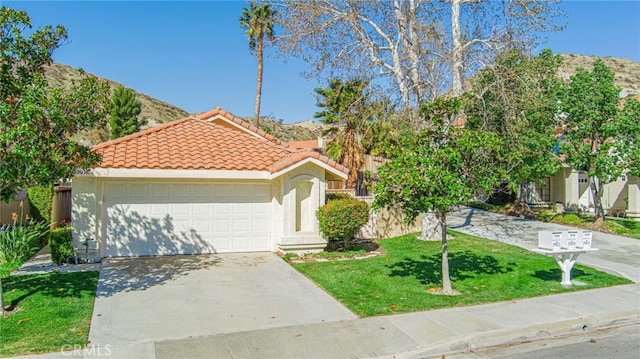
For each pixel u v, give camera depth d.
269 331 6.87
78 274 10.32
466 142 8.30
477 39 15.43
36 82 7.14
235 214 13.44
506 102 15.23
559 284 9.95
